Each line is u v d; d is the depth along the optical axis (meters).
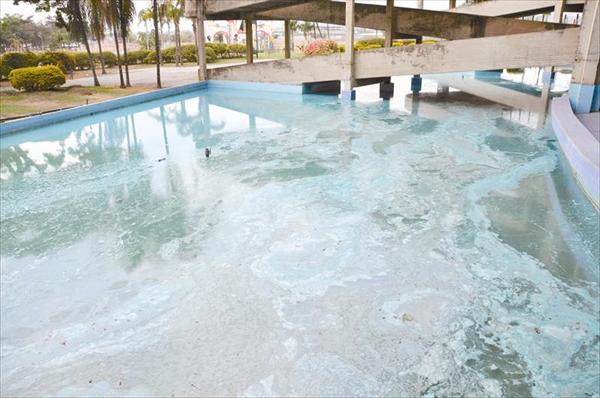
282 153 7.11
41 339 2.90
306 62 12.78
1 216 4.95
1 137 8.63
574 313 2.97
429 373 2.47
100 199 5.38
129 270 3.72
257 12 15.23
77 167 6.73
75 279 3.62
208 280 3.50
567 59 8.72
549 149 6.86
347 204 4.97
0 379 2.56
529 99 11.70
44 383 2.51
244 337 2.81
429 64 10.56
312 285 3.37
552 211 4.64
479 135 7.89
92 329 2.97
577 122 6.54
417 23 12.73
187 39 53.66
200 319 3.01
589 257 3.72
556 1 14.22
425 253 3.83
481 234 4.17
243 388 2.40
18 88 13.20
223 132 8.80
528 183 5.47
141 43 42.16
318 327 2.88
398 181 5.66
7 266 3.88
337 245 4.01
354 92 12.14
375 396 2.32
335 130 8.60
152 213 4.91
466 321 2.91
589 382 2.37
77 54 24.41
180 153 7.34
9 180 6.21
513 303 3.10
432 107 10.84
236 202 5.13
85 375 2.56
